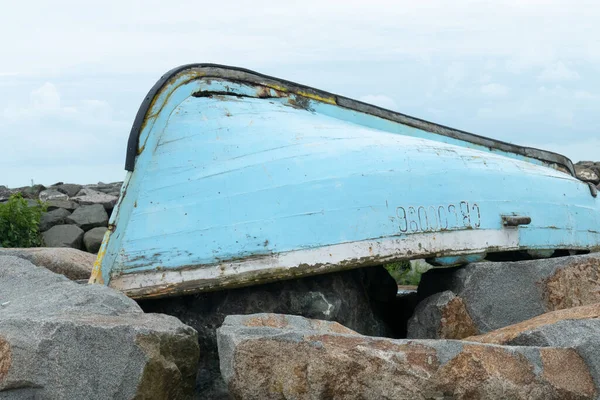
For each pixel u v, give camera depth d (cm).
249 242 425
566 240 528
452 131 575
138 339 346
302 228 432
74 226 1048
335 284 447
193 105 458
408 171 468
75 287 412
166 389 357
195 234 426
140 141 436
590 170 1309
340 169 451
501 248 488
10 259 484
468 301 455
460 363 337
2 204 1025
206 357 429
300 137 463
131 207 431
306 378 341
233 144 448
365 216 445
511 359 342
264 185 436
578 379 347
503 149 595
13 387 358
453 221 472
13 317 373
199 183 435
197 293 431
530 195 516
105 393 347
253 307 430
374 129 531
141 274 421
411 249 452
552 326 367
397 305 522
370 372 337
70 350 354
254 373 347
